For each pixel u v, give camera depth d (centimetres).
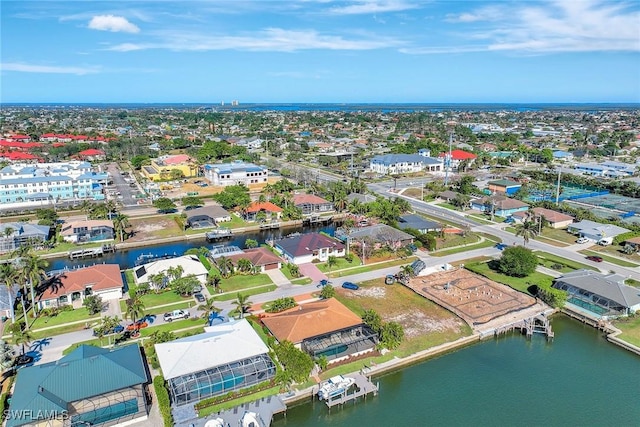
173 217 16175
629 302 9069
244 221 15900
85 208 16425
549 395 6975
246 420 6028
